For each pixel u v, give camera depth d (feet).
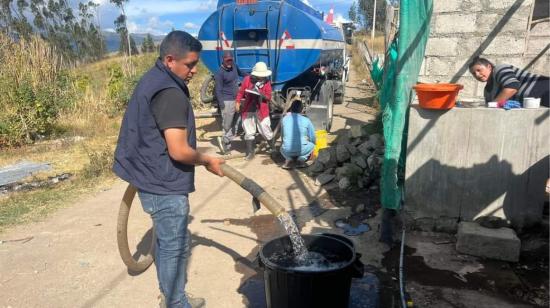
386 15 20.92
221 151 25.54
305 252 9.09
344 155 19.74
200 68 71.61
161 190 8.71
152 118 8.36
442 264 11.84
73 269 12.53
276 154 23.97
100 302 10.87
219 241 13.97
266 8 25.39
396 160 12.51
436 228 13.57
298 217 15.57
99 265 12.73
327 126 28.91
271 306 8.83
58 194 19.12
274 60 26.07
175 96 8.16
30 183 20.71
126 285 11.63
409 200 13.60
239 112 23.91
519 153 12.21
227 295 10.93
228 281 11.59
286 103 25.11
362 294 10.62
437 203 13.34
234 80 23.82
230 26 26.43
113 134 31.76
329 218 15.37
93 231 15.11
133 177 8.80
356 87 54.85
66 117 35.14
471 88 19.63
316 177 19.60
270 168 21.81
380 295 10.58
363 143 19.98
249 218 15.80
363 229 14.28
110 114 38.14
